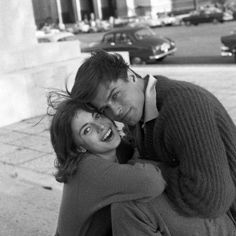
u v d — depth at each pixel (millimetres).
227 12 38688
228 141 1837
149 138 1977
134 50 18438
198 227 1873
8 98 8242
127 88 1886
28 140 6969
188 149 1758
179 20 43062
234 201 1984
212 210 1802
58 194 4852
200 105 1783
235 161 1854
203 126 1756
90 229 1947
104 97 1864
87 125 1896
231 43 16141
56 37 30609
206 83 10930
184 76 12609
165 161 1936
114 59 1882
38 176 5359
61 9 70625
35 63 9445
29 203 4746
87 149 1950
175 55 20328
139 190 1814
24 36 9938
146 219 1848
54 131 1942
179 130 1770
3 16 9617
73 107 1899
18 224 4316
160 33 34562
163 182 1850
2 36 9609
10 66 9031
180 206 1844
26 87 8492
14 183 5332
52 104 2047
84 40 38375
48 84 8828
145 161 2014
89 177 1884
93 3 70250
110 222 1955
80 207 1917
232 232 1988
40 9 70625
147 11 63969
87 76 1855
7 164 5922
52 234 4047
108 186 1849
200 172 1748
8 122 8227
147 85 1924
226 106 8102
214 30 32188
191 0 61688
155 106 1895
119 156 2168
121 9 66312
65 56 10109
